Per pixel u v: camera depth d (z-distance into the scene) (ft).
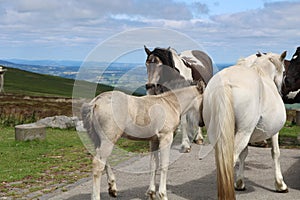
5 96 96.37
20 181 23.32
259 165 28.35
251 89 16.76
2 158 30.45
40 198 19.53
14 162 29.07
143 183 22.70
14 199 19.44
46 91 150.92
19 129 38.47
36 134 38.83
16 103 77.87
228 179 15.80
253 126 17.12
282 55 21.16
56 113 60.23
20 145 36.70
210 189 21.67
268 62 20.76
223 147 15.96
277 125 18.62
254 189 21.54
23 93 129.39
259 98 17.20
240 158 21.06
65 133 46.06
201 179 24.12
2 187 21.81
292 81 29.99
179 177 24.64
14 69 222.89
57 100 91.25
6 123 53.26
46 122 50.44
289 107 45.57
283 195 20.30
